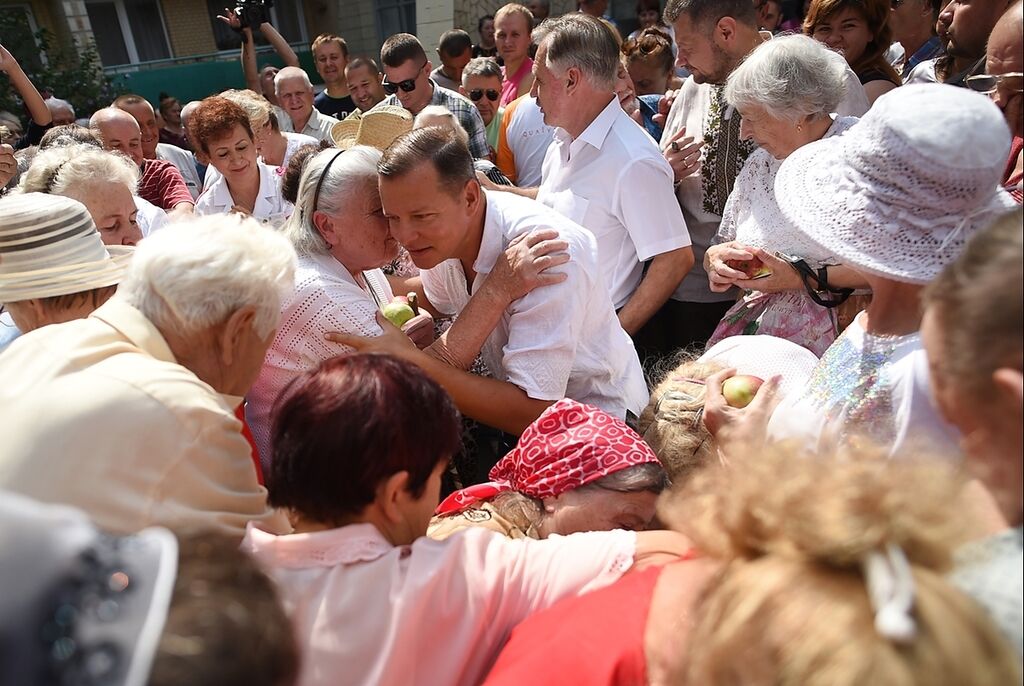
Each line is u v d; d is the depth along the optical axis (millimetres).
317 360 1976
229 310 1440
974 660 647
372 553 1202
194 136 3934
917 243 1321
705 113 3078
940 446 1230
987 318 839
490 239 2115
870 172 1362
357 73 6410
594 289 2143
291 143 4828
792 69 2062
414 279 2705
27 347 1399
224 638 647
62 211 1899
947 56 2873
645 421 1820
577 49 2645
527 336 2041
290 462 1228
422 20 10328
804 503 756
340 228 2014
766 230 2193
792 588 703
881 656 637
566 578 1251
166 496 1292
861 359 1385
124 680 589
